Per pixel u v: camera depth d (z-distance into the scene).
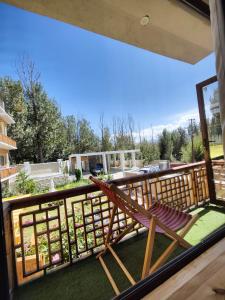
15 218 3.04
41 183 10.41
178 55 2.41
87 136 18.27
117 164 19.91
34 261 1.98
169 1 1.55
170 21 1.77
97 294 1.47
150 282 1.09
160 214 1.98
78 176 11.71
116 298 1.08
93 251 2.06
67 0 1.44
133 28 1.84
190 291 1.01
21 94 9.75
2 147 6.98
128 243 2.18
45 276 1.72
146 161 18.84
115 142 20.27
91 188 2.07
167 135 18.28
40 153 11.36
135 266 1.77
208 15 1.74
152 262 1.79
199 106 2.97
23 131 10.39
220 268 1.15
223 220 2.56
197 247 1.35
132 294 1.04
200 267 1.19
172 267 1.18
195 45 2.20
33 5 1.47
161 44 2.15
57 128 13.09
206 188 3.32
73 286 1.57
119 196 1.57
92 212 2.13
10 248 1.53
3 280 0.72
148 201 2.60
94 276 1.68
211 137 2.96
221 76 1.07
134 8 1.57
